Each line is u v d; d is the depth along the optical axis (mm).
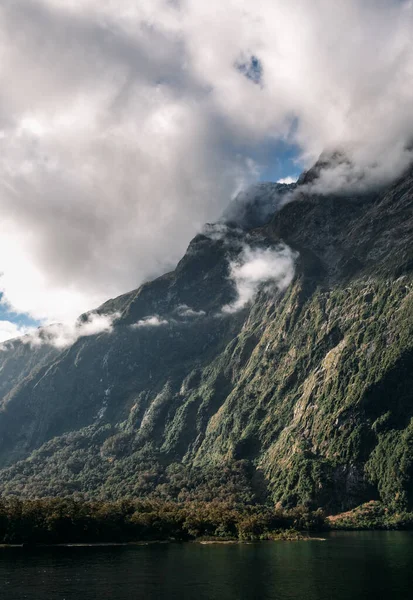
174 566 182375
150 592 142000
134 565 185125
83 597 136625
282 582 153125
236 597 136250
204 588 146500
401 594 137500
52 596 137875
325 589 144000
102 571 172750
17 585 150625
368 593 139125
